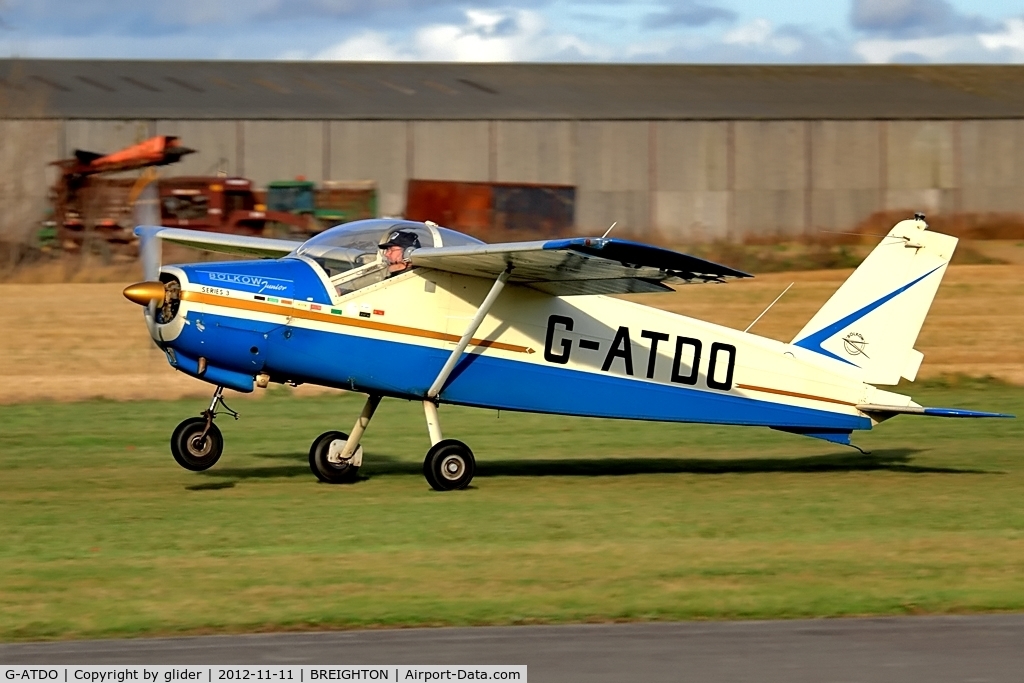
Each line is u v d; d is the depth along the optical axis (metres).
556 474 46.88
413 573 29.41
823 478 46.09
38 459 48.75
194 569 29.62
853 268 128.50
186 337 39.84
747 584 28.52
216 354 40.19
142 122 148.25
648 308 45.81
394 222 42.94
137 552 31.53
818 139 164.12
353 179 154.88
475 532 34.56
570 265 39.16
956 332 95.56
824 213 164.62
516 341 43.66
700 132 161.50
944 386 79.31
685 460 51.41
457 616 25.72
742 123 162.25
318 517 36.66
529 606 26.50
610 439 57.91
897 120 165.88
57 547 32.03
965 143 167.38
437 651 23.44
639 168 160.38
